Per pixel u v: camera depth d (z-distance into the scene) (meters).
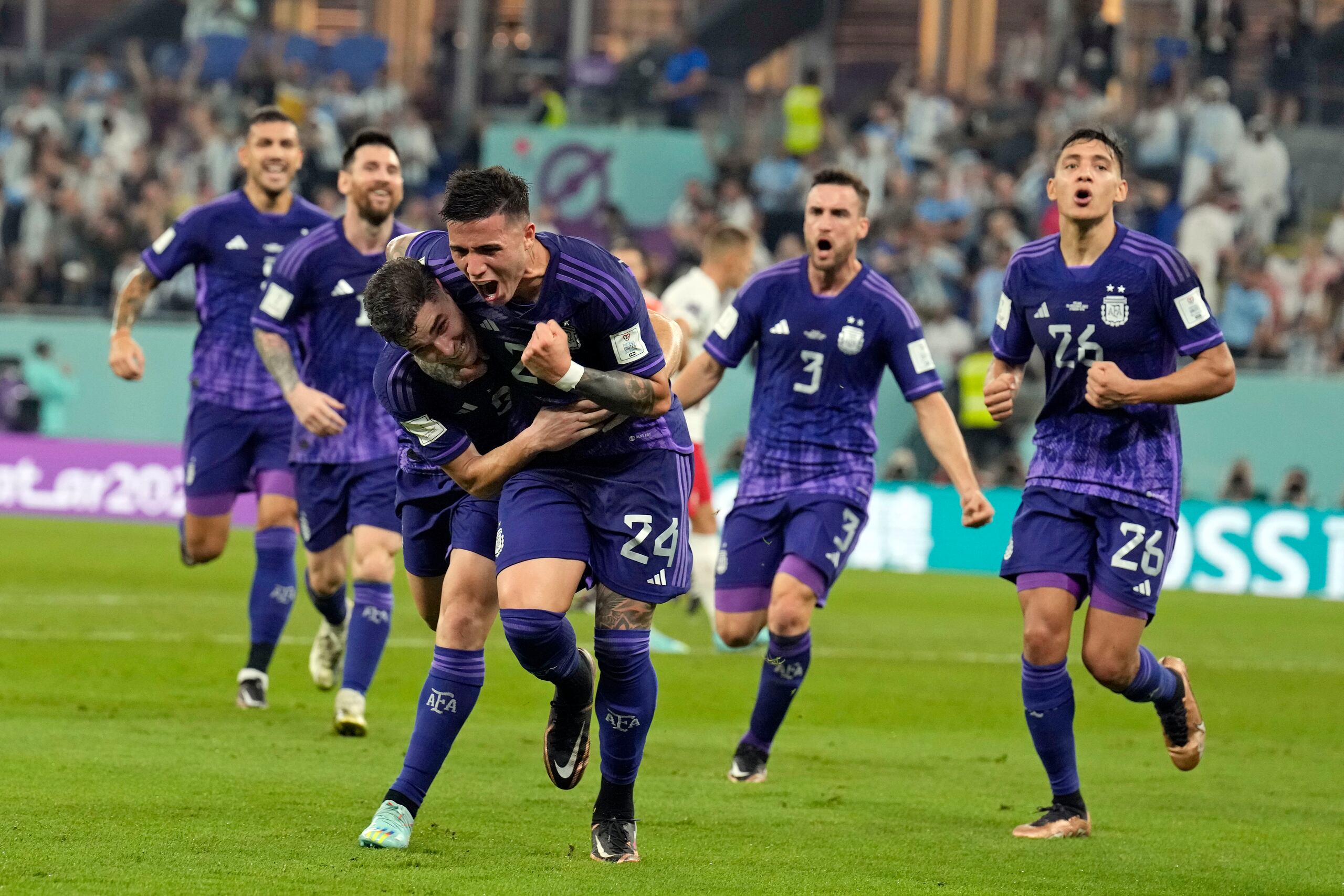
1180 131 78.75
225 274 28.73
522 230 15.31
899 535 66.00
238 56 89.62
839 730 28.42
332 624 27.86
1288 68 81.31
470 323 16.28
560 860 16.55
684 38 84.88
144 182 81.69
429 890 14.82
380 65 90.25
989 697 33.19
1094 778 24.22
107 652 33.09
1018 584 20.11
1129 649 19.80
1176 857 18.23
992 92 84.81
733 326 24.53
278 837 16.94
